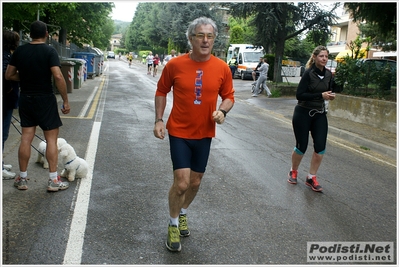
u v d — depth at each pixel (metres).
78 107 11.86
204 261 3.50
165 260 3.47
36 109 4.68
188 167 3.58
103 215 4.29
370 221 4.62
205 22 3.48
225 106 3.66
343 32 49.44
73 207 4.43
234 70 33.44
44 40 4.76
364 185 6.00
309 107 5.48
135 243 3.73
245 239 3.96
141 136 8.26
